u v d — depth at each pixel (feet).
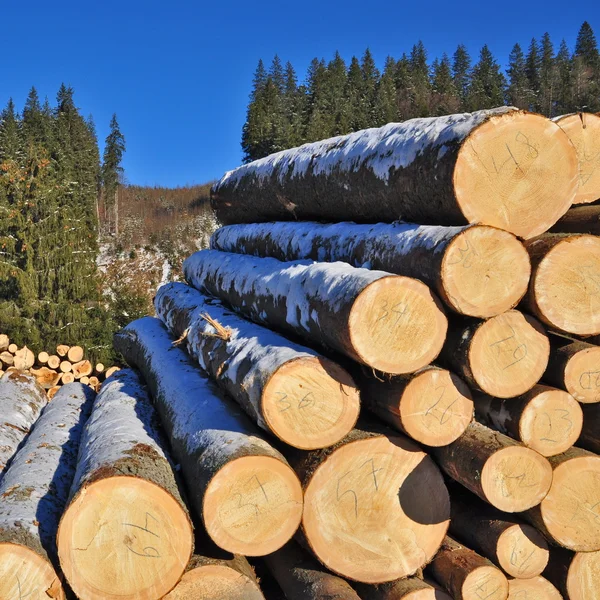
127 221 155.74
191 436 10.46
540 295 9.53
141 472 8.60
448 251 8.89
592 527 10.14
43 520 9.61
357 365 10.49
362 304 8.66
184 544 8.39
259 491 8.70
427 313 9.00
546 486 9.63
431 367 9.36
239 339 11.83
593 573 10.63
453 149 9.50
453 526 10.85
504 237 9.21
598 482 10.16
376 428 9.78
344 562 9.32
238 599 8.75
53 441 14.58
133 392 16.49
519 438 9.73
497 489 9.36
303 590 9.35
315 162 14.58
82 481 8.49
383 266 10.64
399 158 10.96
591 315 9.80
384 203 11.85
